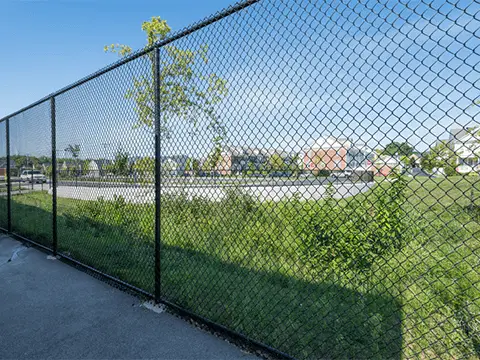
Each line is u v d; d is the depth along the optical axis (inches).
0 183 233.6
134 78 106.2
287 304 89.7
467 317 77.4
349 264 115.5
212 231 142.0
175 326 82.4
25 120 195.3
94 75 123.4
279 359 67.9
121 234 151.0
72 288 109.0
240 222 135.3
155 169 96.2
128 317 87.3
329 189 122.7
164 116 96.3
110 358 67.9
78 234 167.9
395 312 84.0
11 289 108.2
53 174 149.9
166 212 142.7
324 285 103.7
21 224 205.0
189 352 70.4
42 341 74.9
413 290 96.2
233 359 67.8
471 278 98.4
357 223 126.6
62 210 196.2
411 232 130.5
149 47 96.9
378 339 72.5
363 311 85.9
